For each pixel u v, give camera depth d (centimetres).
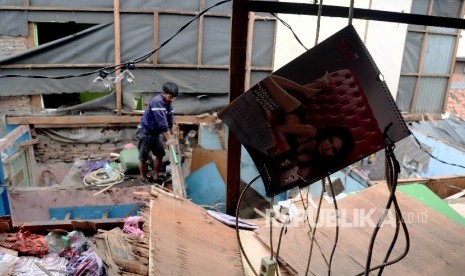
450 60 870
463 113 973
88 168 666
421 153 739
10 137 605
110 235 249
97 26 678
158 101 552
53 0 650
